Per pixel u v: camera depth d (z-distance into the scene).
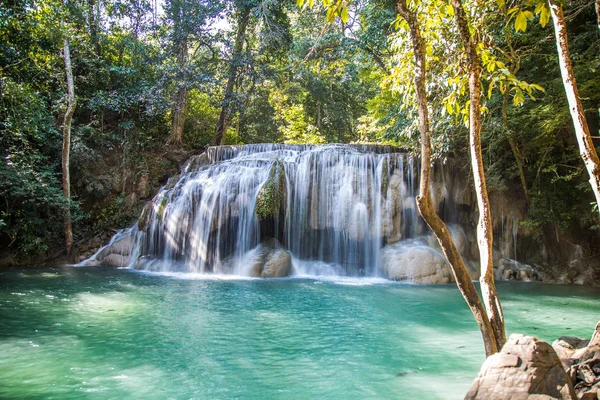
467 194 14.45
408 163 13.91
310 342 5.82
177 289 9.93
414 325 6.84
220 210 13.86
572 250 13.91
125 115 20.86
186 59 22.23
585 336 6.17
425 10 5.24
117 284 10.52
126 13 21.47
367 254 13.59
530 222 13.68
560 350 4.45
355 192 13.95
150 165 18.81
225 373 4.61
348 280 12.03
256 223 13.77
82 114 19.56
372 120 27.72
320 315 7.48
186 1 21.66
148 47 21.69
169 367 4.78
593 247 13.99
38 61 15.27
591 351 3.70
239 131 30.12
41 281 10.78
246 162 15.35
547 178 14.07
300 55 20.16
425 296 9.48
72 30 15.14
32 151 15.19
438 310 7.99
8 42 13.90
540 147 13.52
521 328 6.70
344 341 5.90
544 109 11.32
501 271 13.50
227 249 13.99
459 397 3.98
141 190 17.69
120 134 19.31
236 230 14.02
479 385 2.98
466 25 3.66
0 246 14.59
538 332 6.42
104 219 16.78
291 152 16.14
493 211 14.35
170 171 18.92
